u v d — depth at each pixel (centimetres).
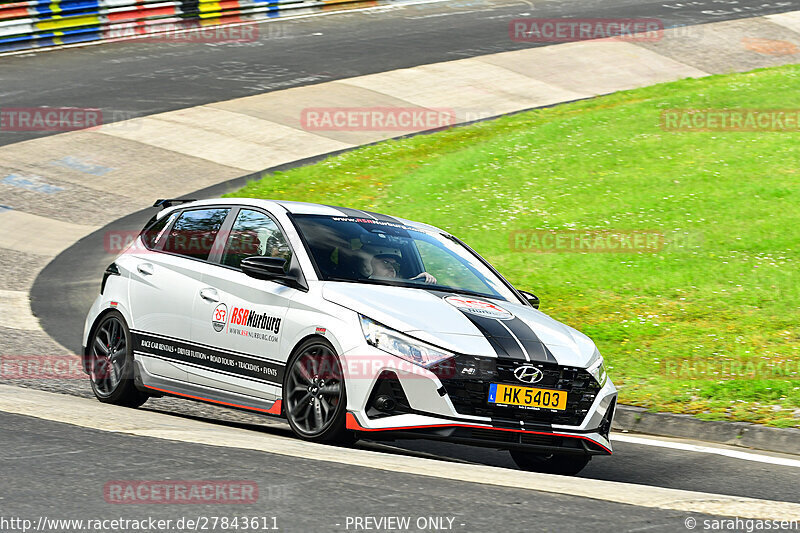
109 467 1895
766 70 9100
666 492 2005
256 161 7431
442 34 11175
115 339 2948
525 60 10081
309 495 1766
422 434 2241
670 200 5819
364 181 6712
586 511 1761
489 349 2306
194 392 2695
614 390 2503
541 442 2336
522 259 5109
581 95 9088
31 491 1712
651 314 4291
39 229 6003
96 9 10625
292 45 10644
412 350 2273
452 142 7625
